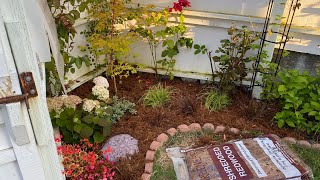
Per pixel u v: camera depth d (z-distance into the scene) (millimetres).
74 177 1980
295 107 2592
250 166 2211
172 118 2779
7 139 1219
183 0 2916
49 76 2666
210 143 2518
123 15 2936
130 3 3295
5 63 1045
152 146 2418
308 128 2631
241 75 3027
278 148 2391
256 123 2746
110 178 2014
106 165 2148
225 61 2996
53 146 1381
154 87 3203
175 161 2336
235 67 2936
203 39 3260
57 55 2096
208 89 3232
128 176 2113
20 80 1108
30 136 1229
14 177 1343
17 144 1219
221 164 2240
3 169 1291
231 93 3129
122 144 2396
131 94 3174
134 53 3541
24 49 1063
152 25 3348
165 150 2441
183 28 3182
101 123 2326
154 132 2598
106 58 3184
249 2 2922
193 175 2184
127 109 2889
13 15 1003
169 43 3199
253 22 2961
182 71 3479
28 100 1146
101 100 2830
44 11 1670
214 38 3215
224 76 3039
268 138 2500
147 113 2855
